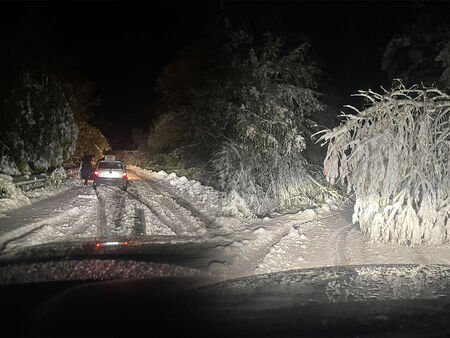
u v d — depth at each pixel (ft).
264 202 52.90
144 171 121.80
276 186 55.47
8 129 59.21
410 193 35.68
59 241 33.73
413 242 34.27
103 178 68.74
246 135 54.34
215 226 41.22
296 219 45.78
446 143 36.06
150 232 38.01
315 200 58.29
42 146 68.39
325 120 79.66
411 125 35.68
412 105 35.91
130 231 38.27
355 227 41.83
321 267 28.76
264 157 55.72
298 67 63.10
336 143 37.50
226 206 48.01
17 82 61.16
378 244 35.06
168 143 92.68
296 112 61.05
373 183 35.32
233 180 52.08
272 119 56.54
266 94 57.62
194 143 78.33
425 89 40.81
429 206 34.35
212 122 68.95
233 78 63.87
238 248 31.78
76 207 48.03
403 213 34.40
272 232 38.40
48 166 69.46
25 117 62.18
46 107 70.69
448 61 53.06
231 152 54.54
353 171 37.11
